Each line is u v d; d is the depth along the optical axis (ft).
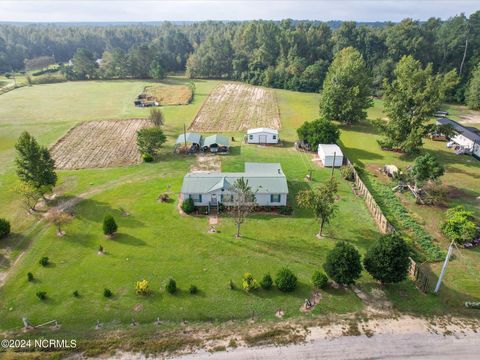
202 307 90.58
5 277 101.14
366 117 255.09
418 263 108.37
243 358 76.79
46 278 100.63
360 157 192.24
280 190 137.28
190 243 116.47
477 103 294.05
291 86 375.04
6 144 207.62
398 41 366.02
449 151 201.77
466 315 88.99
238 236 120.16
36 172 134.62
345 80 236.84
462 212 124.16
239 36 442.50
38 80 407.85
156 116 226.99
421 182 148.15
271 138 210.38
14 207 138.62
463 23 360.89
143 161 183.73
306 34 420.77
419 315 88.69
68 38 601.62
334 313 88.99
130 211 135.64
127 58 433.07
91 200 143.84
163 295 94.32
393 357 77.20
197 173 151.02
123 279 100.17
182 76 463.42
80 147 204.03
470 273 104.01
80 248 113.80
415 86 180.96
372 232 123.75
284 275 95.09
